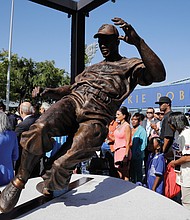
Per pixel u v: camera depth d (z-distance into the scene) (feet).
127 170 19.49
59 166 9.11
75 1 15.81
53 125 9.04
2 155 12.86
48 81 97.30
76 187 12.28
